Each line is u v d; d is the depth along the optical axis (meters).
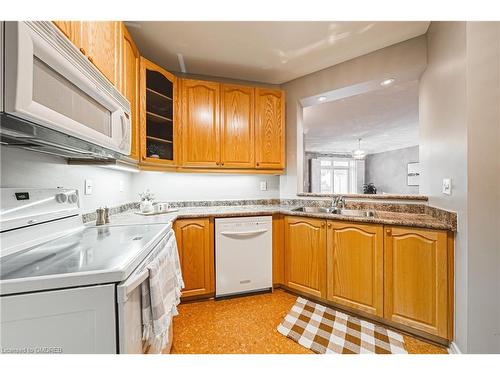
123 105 1.32
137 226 1.45
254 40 2.02
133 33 1.92
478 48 1.29
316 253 2.09
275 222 2.38
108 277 0.72
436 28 1.74
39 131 0.80
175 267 1.30
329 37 1.99
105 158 1.41
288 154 2.83
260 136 2.56
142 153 1.91
